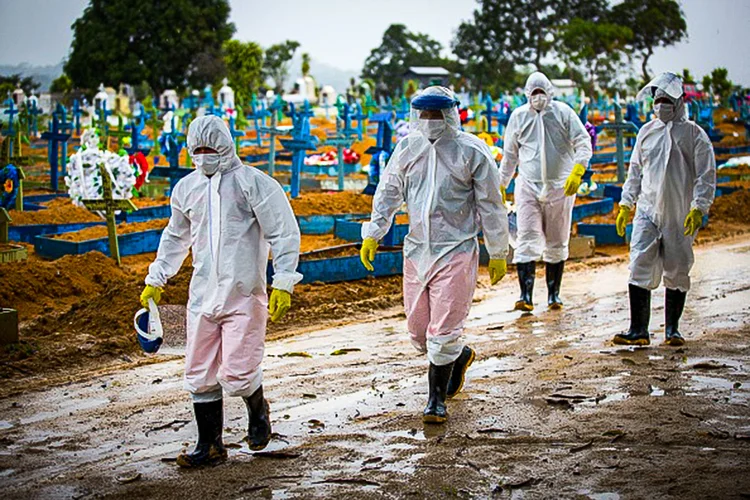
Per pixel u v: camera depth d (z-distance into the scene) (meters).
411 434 6.11
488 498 4.98
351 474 5.39
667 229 8.52
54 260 13.59
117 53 63.69
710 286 11.70
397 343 9.09
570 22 66.88
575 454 5.59
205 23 65.12
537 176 10.59
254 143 34.78
